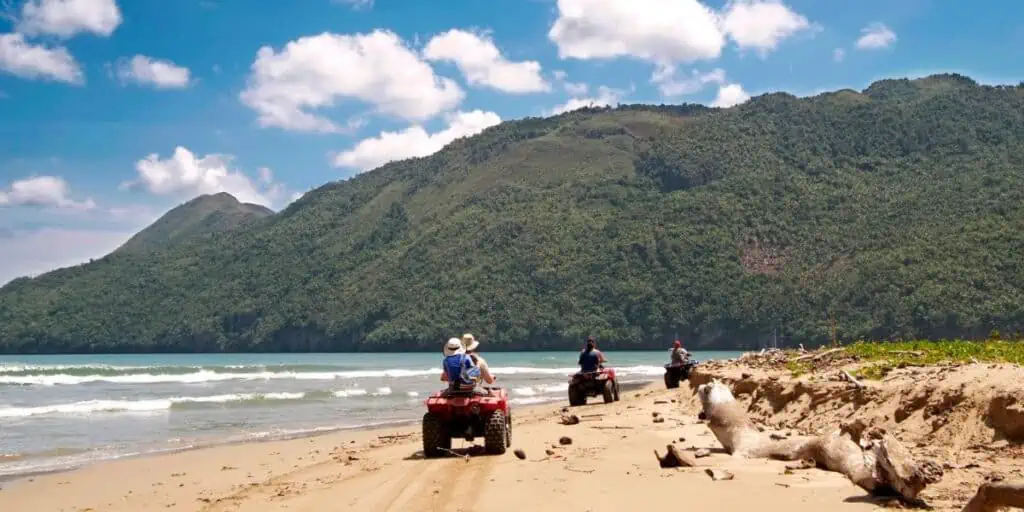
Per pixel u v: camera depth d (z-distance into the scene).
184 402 23.70
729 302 143.25
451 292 171.12
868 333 117.56
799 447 8.77
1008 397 8.28
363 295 191.75
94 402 23.36
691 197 188.50
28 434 16.06
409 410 21.52
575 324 150.00
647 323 146.75
